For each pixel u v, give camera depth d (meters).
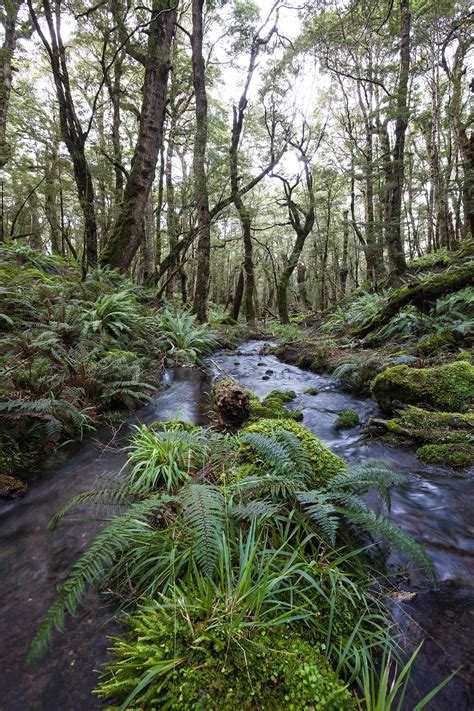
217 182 12.18
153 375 6.50
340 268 23.72
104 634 1.54
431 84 16.02
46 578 1.90
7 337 4.82
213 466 2.68
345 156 20.44
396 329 7.91
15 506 2.63
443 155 18.66
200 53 11.38
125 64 16.00
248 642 1.31
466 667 1.41
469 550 2.09
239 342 12.98
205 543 1.59
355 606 1.63
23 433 3.55
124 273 11.09
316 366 7.96
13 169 16.31
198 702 1.14
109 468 3.14
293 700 1.16
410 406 4.20
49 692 1.31
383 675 1.18
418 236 22.95
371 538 2.18
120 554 1.93
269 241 32.59
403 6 10.52
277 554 1.87
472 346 5.94
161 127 11.11
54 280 8.21
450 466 3.16
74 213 22.44
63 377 4.32
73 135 9.41
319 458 2.66
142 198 11.07
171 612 1.46
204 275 12.15
